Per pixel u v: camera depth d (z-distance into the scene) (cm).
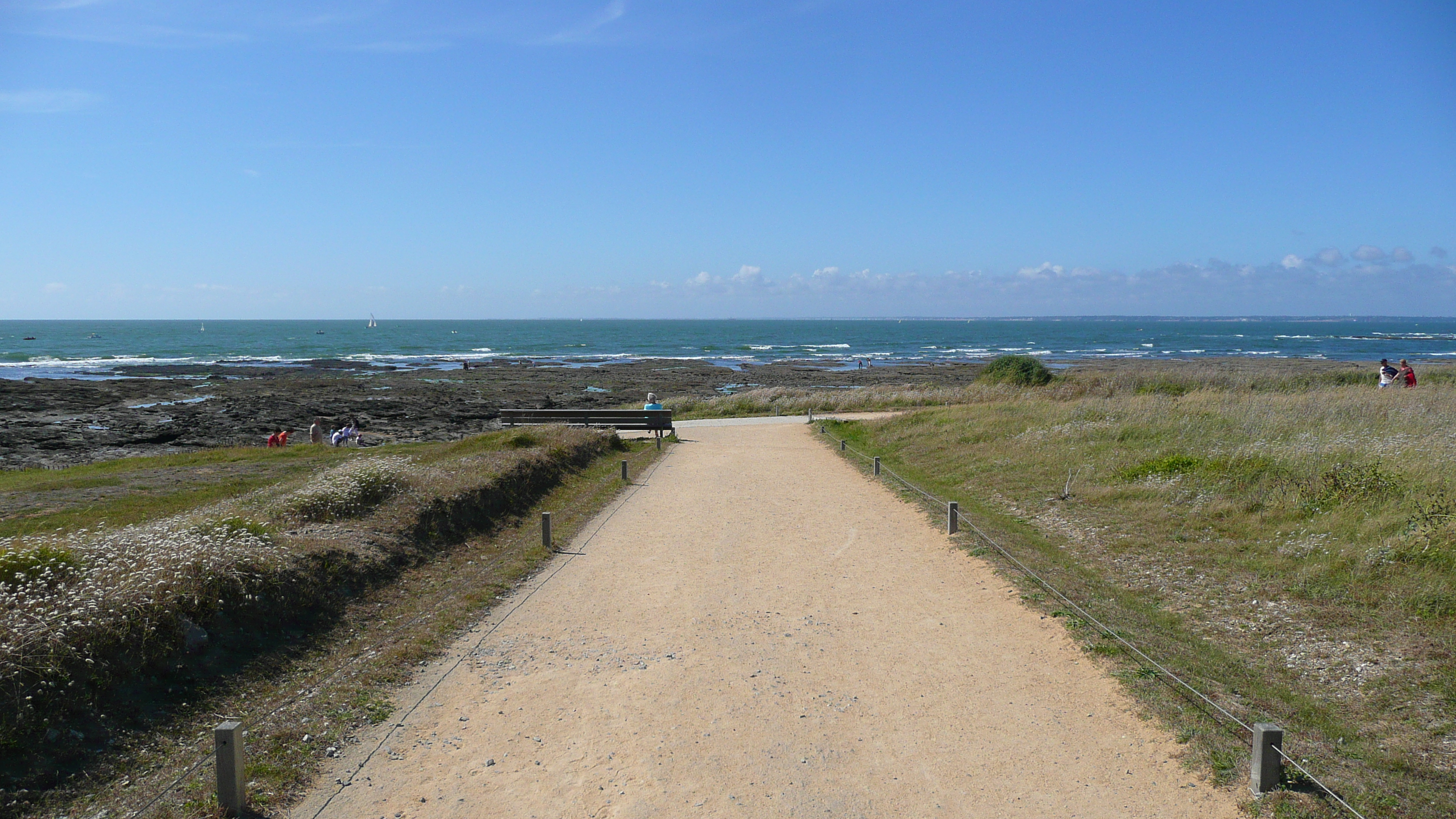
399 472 1238
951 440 1953
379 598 872
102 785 495
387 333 18212
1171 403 2061
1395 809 445
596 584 944
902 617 804
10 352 9506
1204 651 683
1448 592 712
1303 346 12181
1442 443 1216
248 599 714
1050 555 997
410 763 531
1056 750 534
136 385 5247
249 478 1614
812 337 17125
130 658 596
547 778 511
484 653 727
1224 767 493
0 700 501
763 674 671
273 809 474
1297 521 997
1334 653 657
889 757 531
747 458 1998
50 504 1299
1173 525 1055
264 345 12062
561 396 5056
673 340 15038
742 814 468
